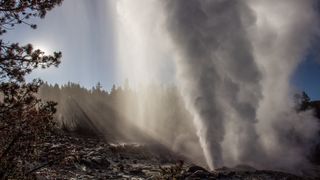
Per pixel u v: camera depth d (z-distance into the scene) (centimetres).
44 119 846
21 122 830
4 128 819
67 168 2425
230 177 2594
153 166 3566
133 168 3123
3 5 840
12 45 845
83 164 2723
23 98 830
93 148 4494
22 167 861
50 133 886
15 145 833
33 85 849
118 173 2731
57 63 883
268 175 2730
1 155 821
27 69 859
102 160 2998
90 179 2277
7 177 827
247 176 2653
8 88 818
